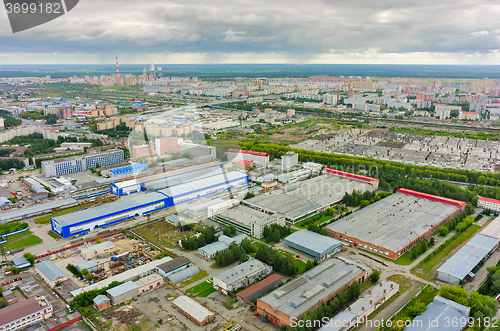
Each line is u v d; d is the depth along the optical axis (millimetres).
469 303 98000
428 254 133750
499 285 104500
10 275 121812
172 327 93875
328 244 133750
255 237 145250
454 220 155125
